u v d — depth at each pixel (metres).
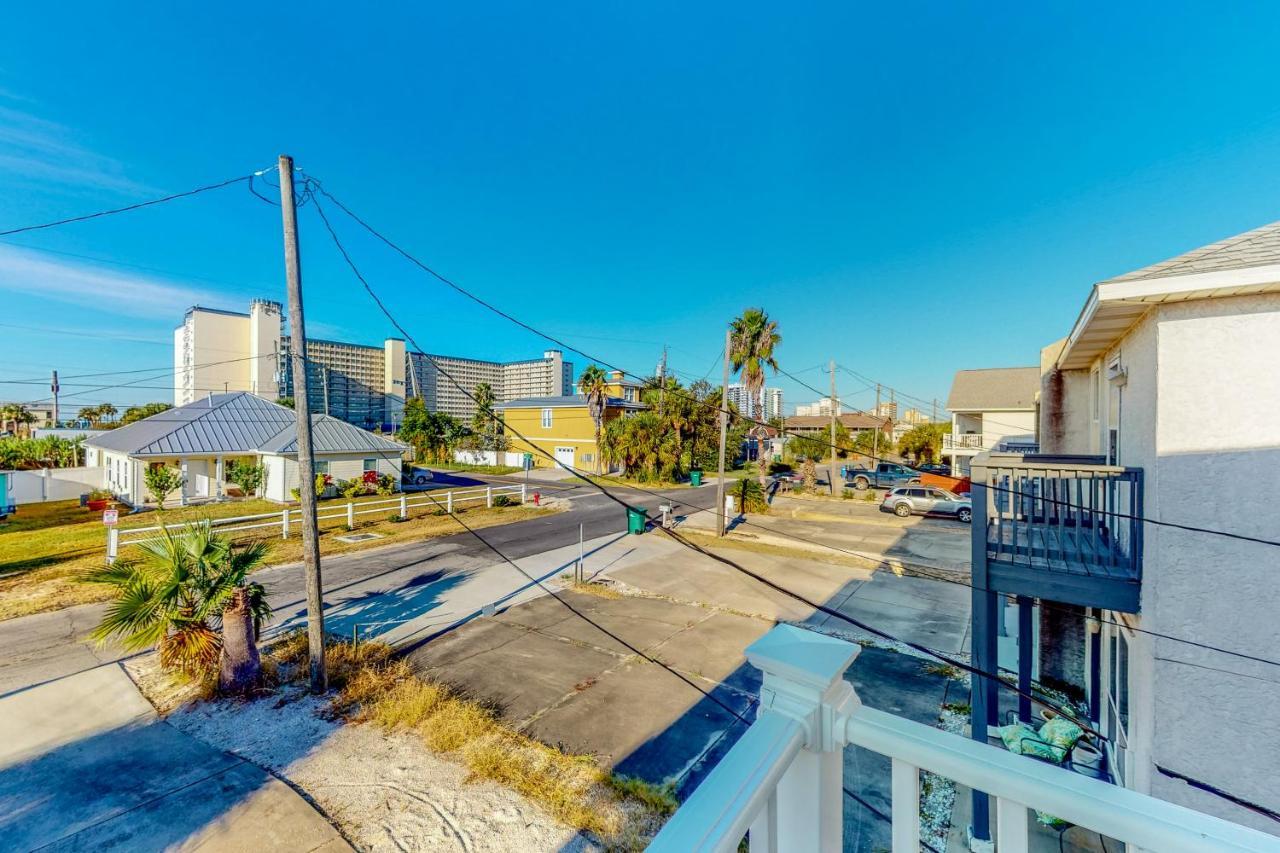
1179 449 4.05
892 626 10.05
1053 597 4.87
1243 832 0.99
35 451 29.39
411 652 8.56
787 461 43.59
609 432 31.69
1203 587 3.98
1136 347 4.86
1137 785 4.68
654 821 5.03
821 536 17.92
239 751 5.97
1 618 9.62
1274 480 3.81
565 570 13.45
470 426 41.12
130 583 6.99
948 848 4.87
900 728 1.28
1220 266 3.72
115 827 4.82
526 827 4.94
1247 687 3.86
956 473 27.97
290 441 22.05
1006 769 1.16
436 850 4.68
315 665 7.20
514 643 8.96
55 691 7.15
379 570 13.07
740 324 23.45
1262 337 3.82
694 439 32.91
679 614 10.52
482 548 15.42
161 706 6.84
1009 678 7.93
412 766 5.77
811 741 1.29
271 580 12.14
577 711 6.87
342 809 5.13
